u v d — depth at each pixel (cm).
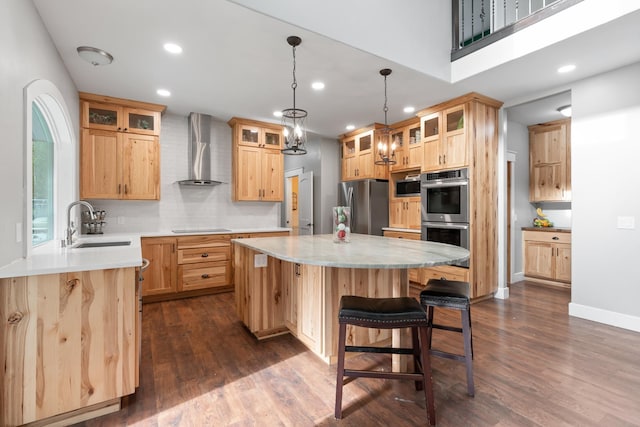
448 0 336
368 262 169
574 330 292
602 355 241
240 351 252
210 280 418
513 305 371
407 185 485
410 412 175
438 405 180
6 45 170
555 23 254
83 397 168
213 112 438
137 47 262
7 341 154
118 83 335
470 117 371
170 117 446
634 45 258
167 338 278
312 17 239
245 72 309
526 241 503
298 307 254
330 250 217
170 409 179
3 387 153
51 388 161
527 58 280
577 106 330
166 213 445
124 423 167
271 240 285
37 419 159
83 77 318
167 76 318
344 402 185
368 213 504
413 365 222
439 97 380
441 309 356
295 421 168
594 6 232
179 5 209
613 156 304
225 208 488
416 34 306
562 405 179
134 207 423
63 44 257
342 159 596
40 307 159
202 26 233
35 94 208
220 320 326
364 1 269
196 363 233
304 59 283
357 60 285
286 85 342
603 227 311
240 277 304
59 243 275
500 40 293
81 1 205
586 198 322
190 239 405
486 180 388
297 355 245
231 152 492
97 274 171
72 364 166
